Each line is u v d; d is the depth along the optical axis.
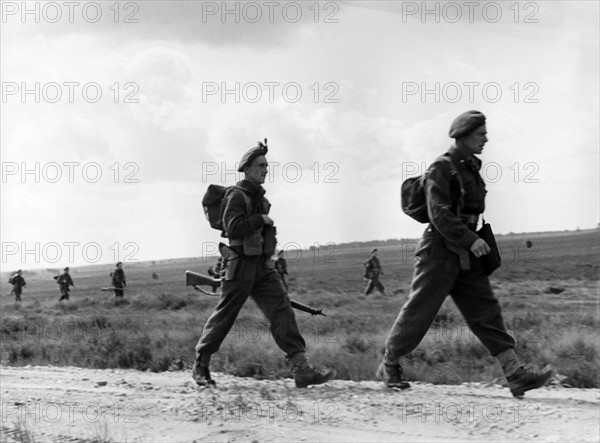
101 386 8.87
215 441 6.40
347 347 11.97
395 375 8.04
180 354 11.16
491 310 7.70
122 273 38.31
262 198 8.62
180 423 6.93
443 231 7.52
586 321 16.31
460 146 7.71
